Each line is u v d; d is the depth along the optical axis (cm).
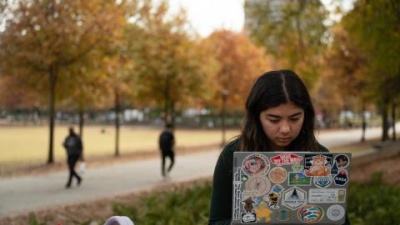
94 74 2030
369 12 1050
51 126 2033
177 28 2875
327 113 7438
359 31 1101
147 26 2745
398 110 2505
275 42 1428
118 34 1889
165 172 1711
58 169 1812
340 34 2314
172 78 2923
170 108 3170
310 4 1342
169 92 2981
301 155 180
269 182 180
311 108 208
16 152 2628
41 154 2520
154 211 720
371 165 1582
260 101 197
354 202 770
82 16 1839
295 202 181
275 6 1398
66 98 2233
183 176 1616
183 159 2270
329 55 2719
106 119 8225
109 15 1859
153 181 1472
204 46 3119
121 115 7944
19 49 1809
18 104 7031
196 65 2944
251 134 205
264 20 1407
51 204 1038
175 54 2891
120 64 2091
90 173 1683
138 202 965
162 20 2809
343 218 184
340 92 3056
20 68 1895
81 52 1878
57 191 1264
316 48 1391
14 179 1520
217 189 211
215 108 4838
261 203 180
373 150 2075
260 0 1409
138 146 3228
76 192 1245
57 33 1775
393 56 1052
